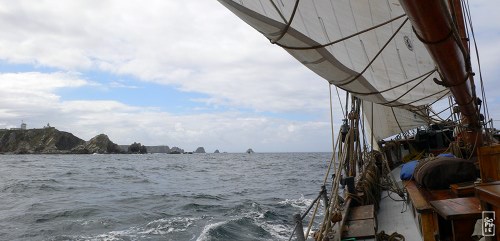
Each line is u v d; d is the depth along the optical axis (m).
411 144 12.02
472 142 6.78
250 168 68.38
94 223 17.45
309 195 27.38
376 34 4.56
